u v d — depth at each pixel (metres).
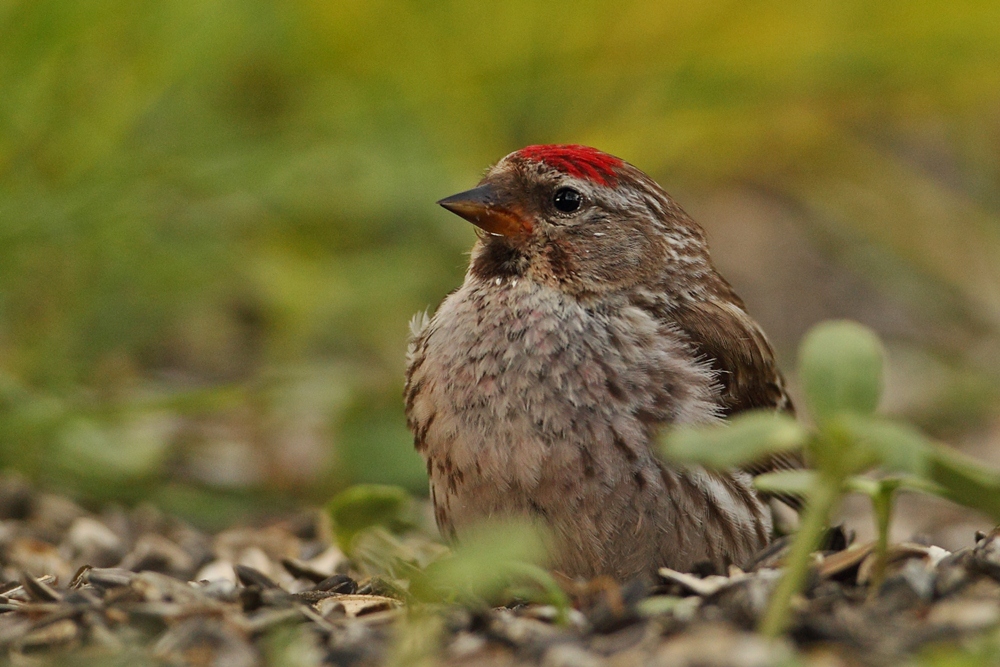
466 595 6.03
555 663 5.32
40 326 11.87
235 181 12.64
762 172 17.09
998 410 15.27
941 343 16.58
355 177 13.56
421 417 7.59
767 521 7.72
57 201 11.51
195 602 6.16
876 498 5.59
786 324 16.77
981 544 6.22
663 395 7.32
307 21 13.68
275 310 13.36
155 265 12.33
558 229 7.98
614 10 15.16
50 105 11.45
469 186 13.98
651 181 8.30
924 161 18.06
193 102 12.66
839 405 5.16
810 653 5.19
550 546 7.27
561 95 15.30
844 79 16.23
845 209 17.36
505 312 7.65
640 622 5.70
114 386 12.47
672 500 7.21
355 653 5.59
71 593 6.42
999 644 4.89
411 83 14.26
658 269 8.16
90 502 10.89
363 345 13.37
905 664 5.05
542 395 7.30
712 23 15.55
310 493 11.70
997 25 15.88
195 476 11.53
